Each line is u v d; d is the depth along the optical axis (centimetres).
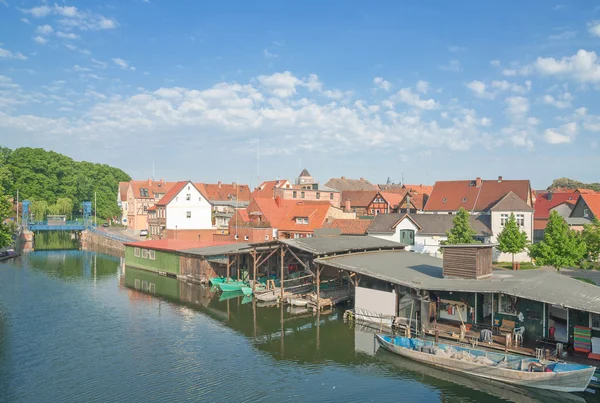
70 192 11525
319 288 4194
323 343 3105
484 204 6881
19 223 9631
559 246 4022
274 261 5334
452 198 7306
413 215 5909
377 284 3847
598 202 6500
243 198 11575
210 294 4678
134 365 2680
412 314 3341
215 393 2306
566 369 2302
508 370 2375
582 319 2583
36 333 3281
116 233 9931
